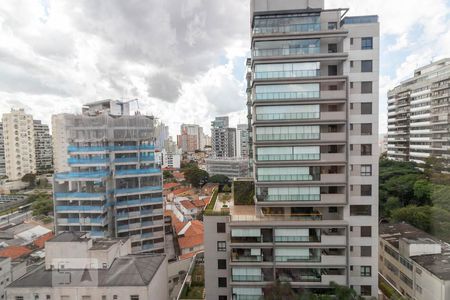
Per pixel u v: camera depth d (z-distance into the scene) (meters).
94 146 52.09
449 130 83.12
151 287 30.09
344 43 30.33
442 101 86.31
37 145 153.75
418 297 34.38
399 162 93.25
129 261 33.34
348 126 30.28
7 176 128.62
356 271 31.89
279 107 30.88
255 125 31.42
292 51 30.62
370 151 31.06
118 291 28.97
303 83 30.45
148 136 56.16
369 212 31.44
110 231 51.69
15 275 37.88
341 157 30.77
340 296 28.42
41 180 128.50
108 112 58.72
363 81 30.52
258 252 31.42
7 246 53.12
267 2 32.62
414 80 100.56
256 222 31.19
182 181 133.38
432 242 37.31
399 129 110.25
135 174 53.75
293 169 31.33
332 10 30.80
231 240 31.84
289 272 31.89
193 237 57.56
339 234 31.20
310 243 30.70
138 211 53.72
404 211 52.31
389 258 41.09
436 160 73.94
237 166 142.25
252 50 31.45
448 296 29.98
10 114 127.38
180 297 35.75
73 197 49.34
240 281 31.33
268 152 31.52
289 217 32.50
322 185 31.00
